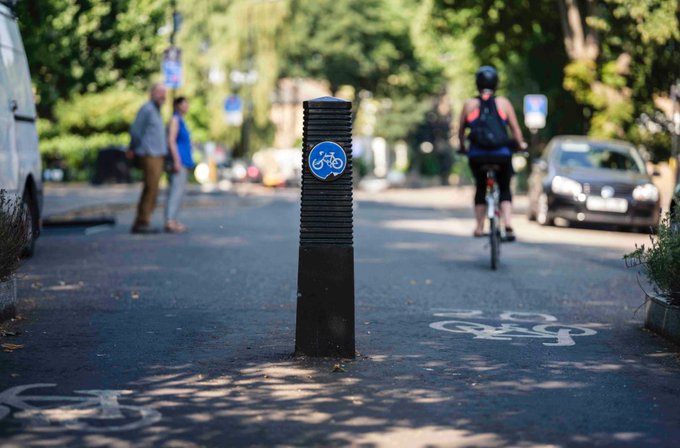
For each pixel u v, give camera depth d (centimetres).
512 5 3697
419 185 10444
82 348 802
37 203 1521
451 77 5569
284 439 560
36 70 2333
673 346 866
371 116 9731
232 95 5897
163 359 766
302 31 8025
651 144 3228
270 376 711
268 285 1236
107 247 1709
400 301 1132
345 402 644
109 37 2825
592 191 2442
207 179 6350
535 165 2708
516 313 1061
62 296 1105
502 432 581
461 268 1492
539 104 3716
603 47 3409
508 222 1507
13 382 678
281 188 6850
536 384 707
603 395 678
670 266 877
